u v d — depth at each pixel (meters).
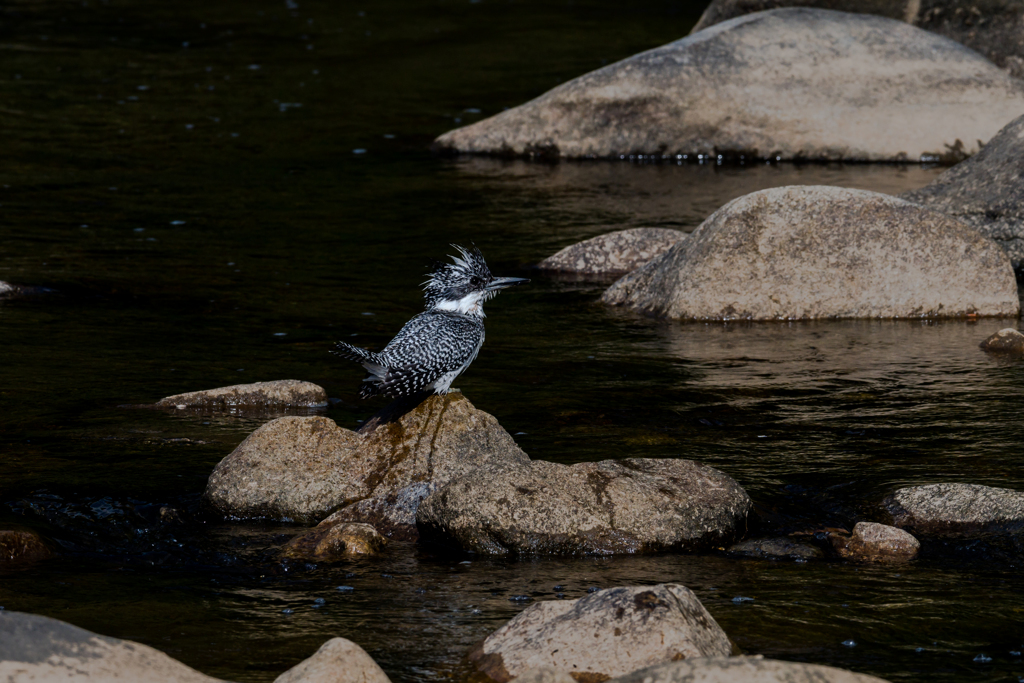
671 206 22.16
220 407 12.48
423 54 36.19
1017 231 17.62
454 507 9.34
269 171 24.52
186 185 23.19
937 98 26.28
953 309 15.84
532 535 9.16
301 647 7.48
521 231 20.55
